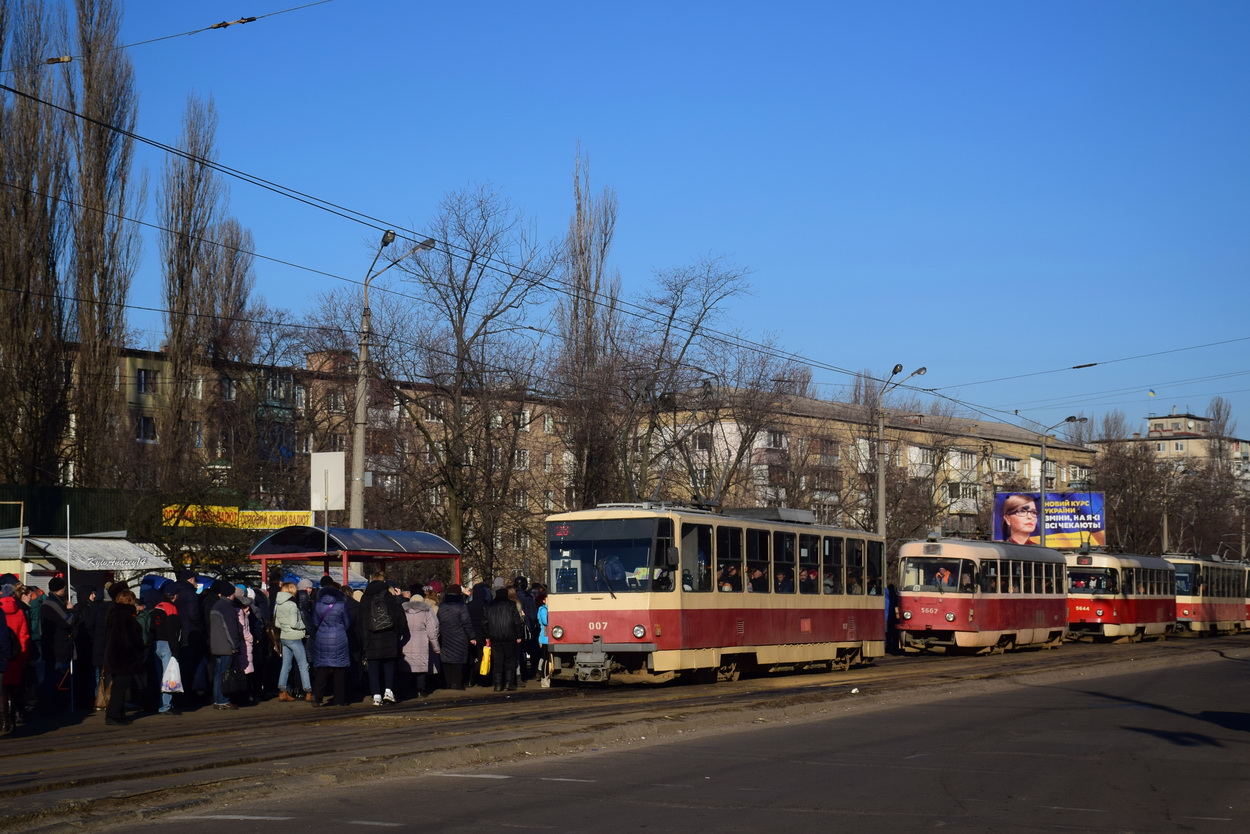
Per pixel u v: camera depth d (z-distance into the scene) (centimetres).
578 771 1195
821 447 6006
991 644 3659
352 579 2459
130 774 1089
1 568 2653
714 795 1072
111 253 4247
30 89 4103
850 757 1338
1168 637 5281
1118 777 1225
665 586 2223
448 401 4191
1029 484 8262
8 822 880
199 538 3005
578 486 4384
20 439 3984
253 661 1820
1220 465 9300
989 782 1175
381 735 1406
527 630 2373
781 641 2592
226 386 5250
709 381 4562
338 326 4291
